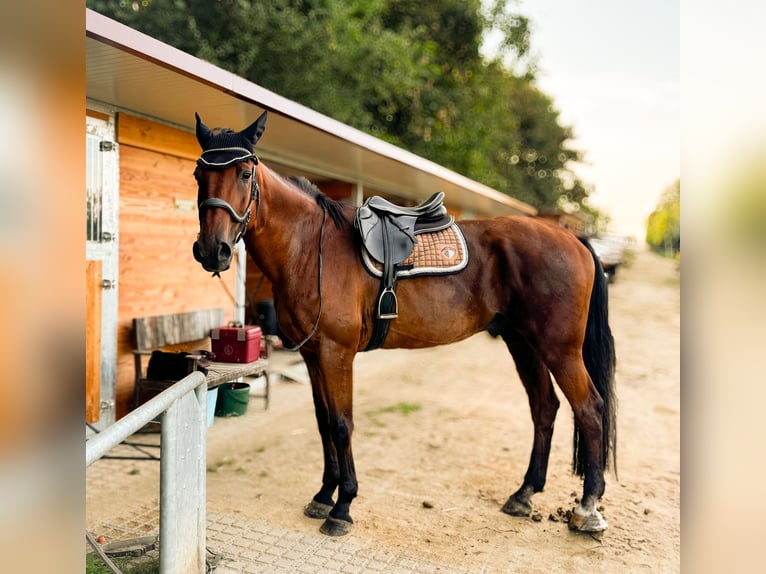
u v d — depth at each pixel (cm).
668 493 322
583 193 3081
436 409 505
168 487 184
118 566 223
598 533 263
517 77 1891
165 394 180
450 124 1338
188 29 848
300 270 254
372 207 263
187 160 466
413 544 255
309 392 551
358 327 257
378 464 361
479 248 272
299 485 323
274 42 880
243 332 293
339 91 980
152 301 435
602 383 274
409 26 1268
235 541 254
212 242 210
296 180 268
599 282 277
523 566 239
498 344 928
